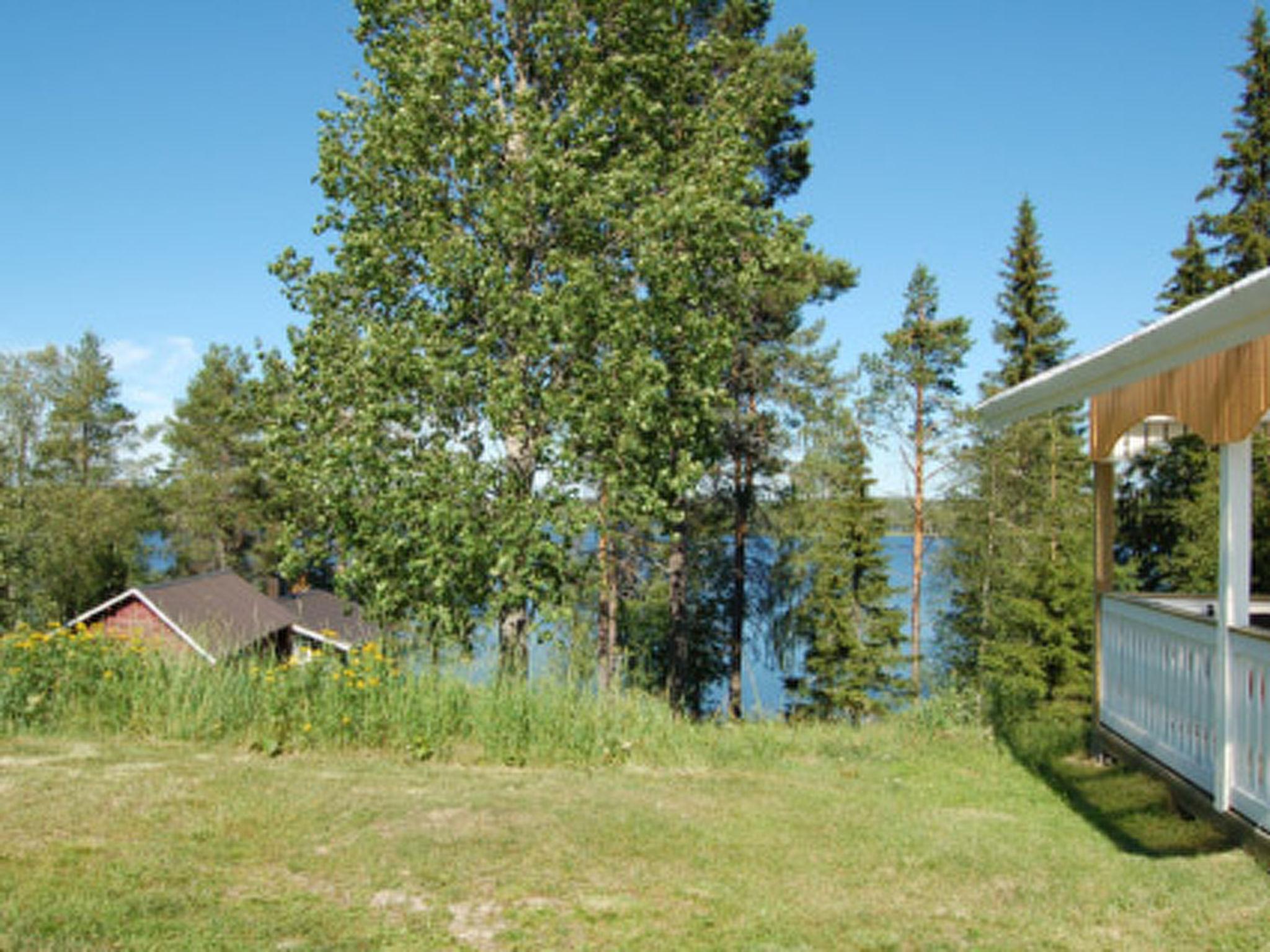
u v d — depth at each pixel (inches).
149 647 326.0
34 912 150.6
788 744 325.7
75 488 1514.5
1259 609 290.5
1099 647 299.6
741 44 671.8
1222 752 202.5
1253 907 165.9
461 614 411.5
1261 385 189.6
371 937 149.9
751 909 167.2
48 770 234.4
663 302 414.3
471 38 441.7
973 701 369.1
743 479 784.9
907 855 201.6
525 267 442.6
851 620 820.0
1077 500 877.2
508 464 436.5
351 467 403.9
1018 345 1173.1
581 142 431.5
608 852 194.5
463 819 209.0
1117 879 186.9
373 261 422.0
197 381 1600.6
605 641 649.0
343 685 296.4
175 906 157.3
